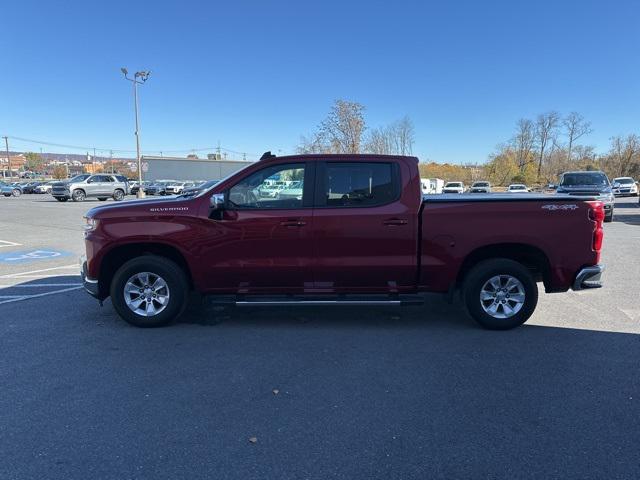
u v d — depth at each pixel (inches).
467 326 224.1
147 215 212.4
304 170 212.2
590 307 256.5
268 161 213.0
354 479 111.0
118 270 216.8
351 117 1502.2
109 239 212.4
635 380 163.6
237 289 217.6
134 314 218.5
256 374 169.5
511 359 182.9
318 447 123.8
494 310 216.8
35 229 645.9
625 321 231.5
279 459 118.7
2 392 154.8
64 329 218.7
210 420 137.4
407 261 210.8
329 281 214.5
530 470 114.0
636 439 127.0
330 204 211.6
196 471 113.9
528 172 3297.2
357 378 165.9
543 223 208.5
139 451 122.1
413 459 118.5
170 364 178.4
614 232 604.7
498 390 156.2
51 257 430.0
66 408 144.3
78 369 173.5
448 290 215.9
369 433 130.4
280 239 210.5
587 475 112.2
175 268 216.8
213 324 227.0
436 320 233.8
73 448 123.2
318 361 181.5
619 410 142.6
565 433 130.0
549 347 195.8
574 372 170.4
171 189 1781.5
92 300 271.3
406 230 209.3
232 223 210.7
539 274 228.2
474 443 125.4
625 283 313.6
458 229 209.0
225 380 164.4
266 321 231.9
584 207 209.3
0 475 112.0
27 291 293.3
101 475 112.4
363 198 211.6
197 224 211.3
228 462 117.5
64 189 1346.0
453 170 3533.5
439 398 150.8
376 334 212.8
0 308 253.9
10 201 1384.1
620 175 3169.3
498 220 208.5
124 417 139.0
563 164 3316.9
